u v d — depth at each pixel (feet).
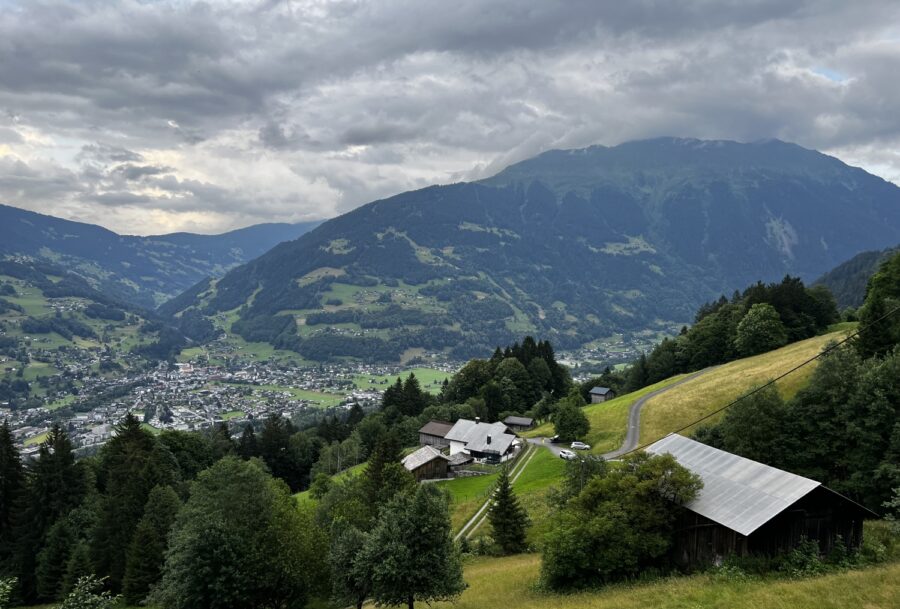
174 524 162.50
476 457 407.85
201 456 453.99
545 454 361.10
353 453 479.00
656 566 138.51
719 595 109.29
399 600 132.57
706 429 232.94
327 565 152.05
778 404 197.98
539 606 125.90
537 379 597.11
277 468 497.87
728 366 425.28
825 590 104.17
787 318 449.06
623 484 142.72
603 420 385.29
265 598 144.25
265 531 145.79
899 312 231.30
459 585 134.21
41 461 287.48
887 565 119.14
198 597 134.41
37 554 265.13
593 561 137.28
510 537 211.61
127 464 313.73
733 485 138.41
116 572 244.83
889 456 165.37
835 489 177.17
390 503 138.10
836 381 189.67
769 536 124.47
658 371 517.55
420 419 531.50
